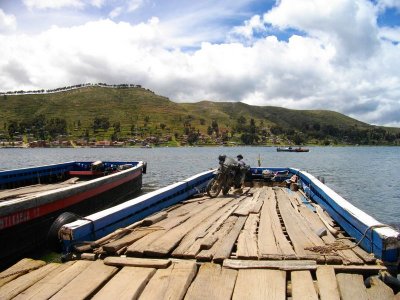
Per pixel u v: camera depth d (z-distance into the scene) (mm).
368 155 119750
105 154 113812
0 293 4828
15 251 9039
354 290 4836
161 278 5156
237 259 5871
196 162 69688
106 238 6715
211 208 10508
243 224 8305
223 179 13047
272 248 6262
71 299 4555
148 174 42531
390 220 19016
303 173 15781
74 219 8055
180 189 12156
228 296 4625
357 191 30734
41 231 10039
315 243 6715
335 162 78812
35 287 4984
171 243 6488
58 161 73625
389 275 5262
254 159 89688
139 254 6062
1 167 57781
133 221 8609
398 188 32594
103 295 4645
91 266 5672
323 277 5121
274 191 14578
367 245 6363
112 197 15938
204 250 6219
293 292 4711
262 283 4965
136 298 4645
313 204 11539
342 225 8281
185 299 4574
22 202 9242
